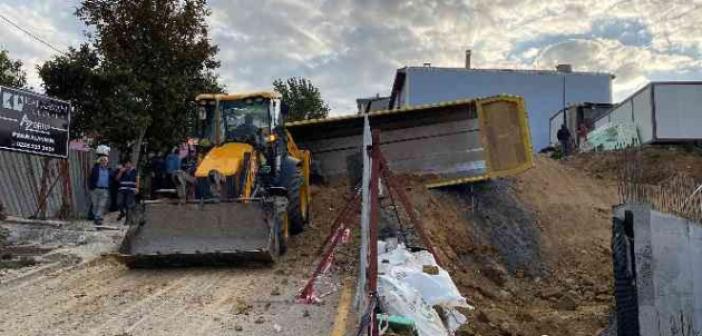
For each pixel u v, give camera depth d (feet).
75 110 63.77
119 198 50.83
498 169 50.16
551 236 47.85
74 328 23.22
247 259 32.94
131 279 31.58
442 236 40.40
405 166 51.37
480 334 26.04
